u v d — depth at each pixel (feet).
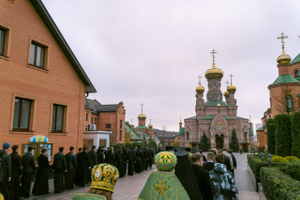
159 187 9.41
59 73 46.98
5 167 24.16
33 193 31.04
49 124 43.91
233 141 221.87
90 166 39.37
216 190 15.57
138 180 44.45
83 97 53.26
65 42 47.06
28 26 40.86
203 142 224.12
